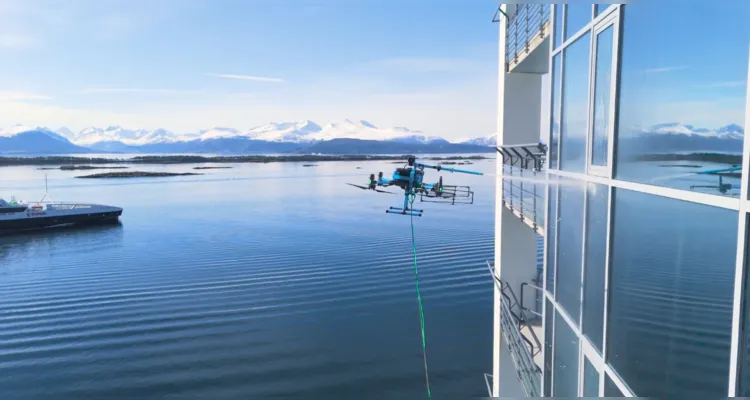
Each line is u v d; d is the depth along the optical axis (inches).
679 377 169.0
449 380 1091.3
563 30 311.9
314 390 1058.7
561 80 317.1
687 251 160.2
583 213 268.5
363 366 1149.7
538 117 554.6
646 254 190.7
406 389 1064.2
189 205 4185.5
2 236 2810.0
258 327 1381.6
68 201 4547.2
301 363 1167.0
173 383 1087.0
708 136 146.1
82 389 1067.3
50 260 2244.1
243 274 1927.9
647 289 191.9
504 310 494.0
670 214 171.6
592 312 257.8
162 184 6422.2
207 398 1029.8
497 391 569.9
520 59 482.0
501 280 561.3
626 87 210.8
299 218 3366.1
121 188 5876.0
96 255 2329.0
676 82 167.0
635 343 204.8
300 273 1920.5
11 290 1760.6
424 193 476.7
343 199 4586.6
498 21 573.0
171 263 2137.1
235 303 1584.6
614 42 220.5
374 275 1859.0
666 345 178.4
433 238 2522.1
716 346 147.6
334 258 2155.5
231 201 4461.1
